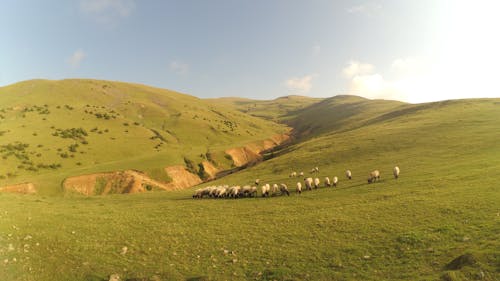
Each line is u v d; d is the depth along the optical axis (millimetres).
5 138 103688
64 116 142750
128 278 16250
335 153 67312
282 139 199750
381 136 72688
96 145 117188
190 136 166125
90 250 20781
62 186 75562
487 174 29500
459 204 21672
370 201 28234
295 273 15414
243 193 42625
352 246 17969
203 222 27781
